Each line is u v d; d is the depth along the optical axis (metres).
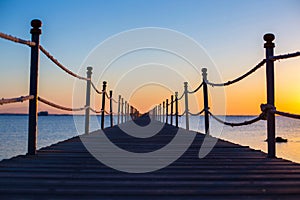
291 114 3.12
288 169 2.96
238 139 24.30
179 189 2.23
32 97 3.66
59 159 3.46
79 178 2.54
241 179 2.54
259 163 3.29
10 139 25.89
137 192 2.14
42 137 25.45
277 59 3.52
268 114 3.74
